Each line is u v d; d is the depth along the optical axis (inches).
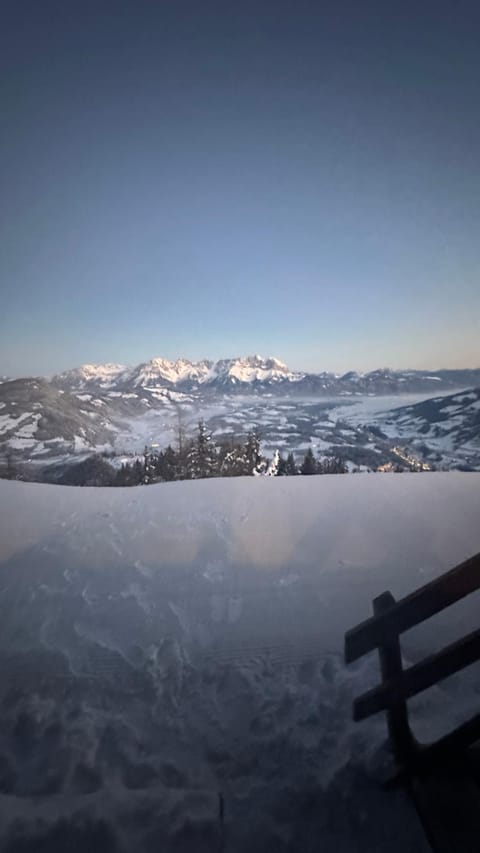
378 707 65.6
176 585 139.8
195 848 58.4
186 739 80.1
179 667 100.5
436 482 259.8
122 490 266.8
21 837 59.1
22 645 110.0
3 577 147.6
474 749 67.7
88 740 80.6
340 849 58.2
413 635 108.1
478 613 116.6
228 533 184.7
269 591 133.7
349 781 68.6
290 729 81.0
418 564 146.6
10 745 80.3
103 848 57.9
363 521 191.6
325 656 102.3
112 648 108.2
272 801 66.2
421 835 59.3
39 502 240.7
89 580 144.6
